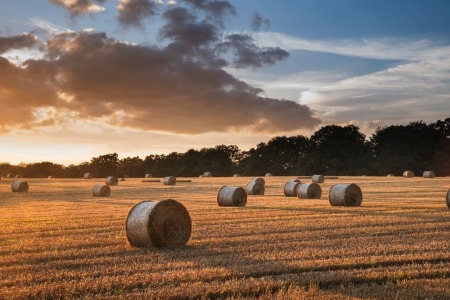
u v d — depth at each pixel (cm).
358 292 1001
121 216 2441
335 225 1972
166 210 1577
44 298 966
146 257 1354
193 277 1109
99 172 14888
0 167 14500
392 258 1311
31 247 1521
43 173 14762
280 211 2580
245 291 1003
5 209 2939
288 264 1236
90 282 1066
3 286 1048
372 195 3881
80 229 1948
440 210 2566
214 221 2141
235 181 7338
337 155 11538
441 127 10756
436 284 1063
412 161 10419
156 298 958
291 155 13125
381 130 11531
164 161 14688
